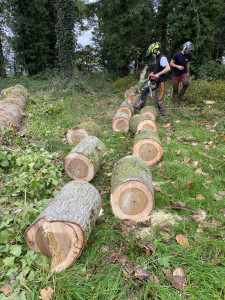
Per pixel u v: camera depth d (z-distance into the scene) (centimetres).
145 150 359
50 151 403
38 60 1298
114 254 204
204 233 227
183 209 263
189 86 712
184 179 316
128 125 528
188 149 406
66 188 235
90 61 1264
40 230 188
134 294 171
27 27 1202
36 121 516
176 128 524
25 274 176
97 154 332
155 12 1052
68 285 175
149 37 1052
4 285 172
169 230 230
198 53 891
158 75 543
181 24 870
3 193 276
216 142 433
